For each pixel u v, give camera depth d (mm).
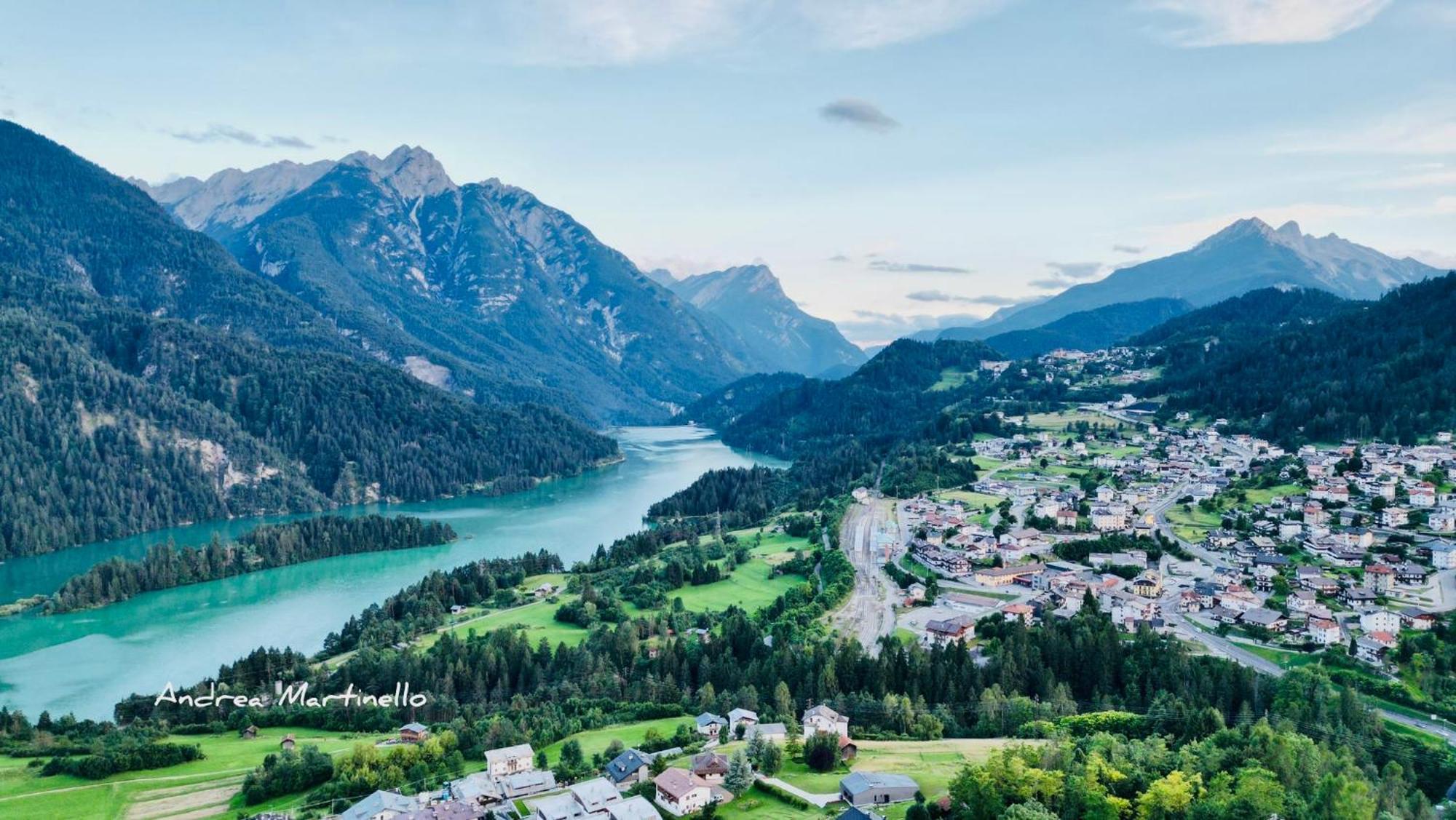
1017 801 121562
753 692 186750
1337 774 124375
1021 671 190250
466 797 147500
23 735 188250
